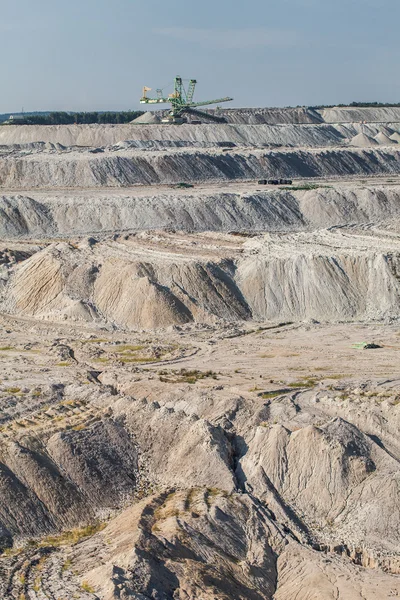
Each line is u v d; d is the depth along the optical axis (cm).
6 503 4900
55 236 11525
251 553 4622
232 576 4369
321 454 5188
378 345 7594
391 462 5166
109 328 8331
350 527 4812
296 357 7338
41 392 6531
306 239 10219
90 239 10181
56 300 8794
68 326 8419
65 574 4300
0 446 5300
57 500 5031
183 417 5756
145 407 5906
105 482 5253
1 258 9950
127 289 8662
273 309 8762
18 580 4253
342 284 8881
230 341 7894
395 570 4512
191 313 8531
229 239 10469
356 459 5141
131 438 5672
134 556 4212
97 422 5703
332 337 7925
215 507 4850
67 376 6981
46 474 5128
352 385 6500
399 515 4788
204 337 8062
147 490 5284
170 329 8244
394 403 5903
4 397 6375
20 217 11856
